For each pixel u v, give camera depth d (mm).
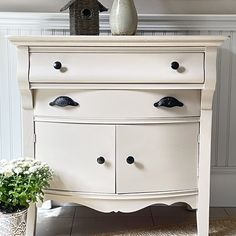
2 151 2254
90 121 1732
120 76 1677
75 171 1767
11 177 1649
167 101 1711
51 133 1763
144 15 2129
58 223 2061
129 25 1845
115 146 1738
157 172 1763
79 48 1667
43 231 1961
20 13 2121
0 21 2139
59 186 1783
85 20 1877
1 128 2240
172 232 1954
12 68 2197
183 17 2133
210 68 1677
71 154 1760
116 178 1753
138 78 1677
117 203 1771
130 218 2139
